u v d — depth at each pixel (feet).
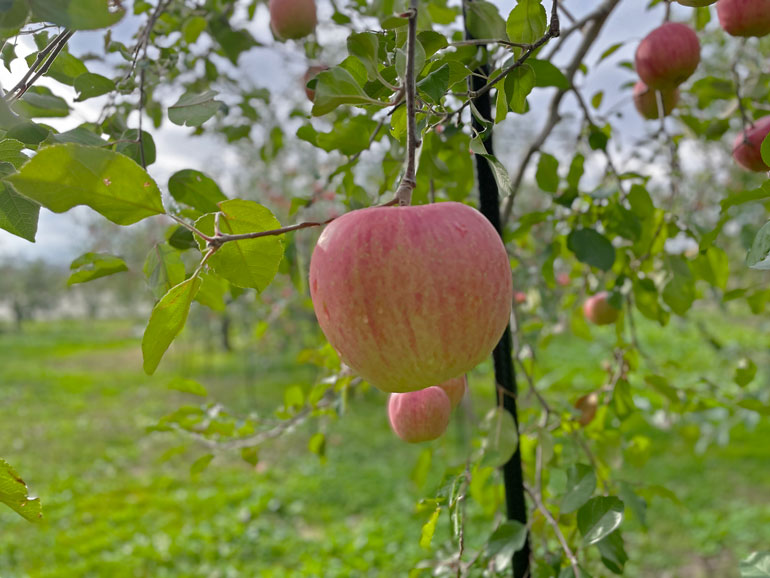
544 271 6.56
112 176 2.31
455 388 4.66
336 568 18.78
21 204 3.23
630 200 5.66
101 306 108.88
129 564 18.86
